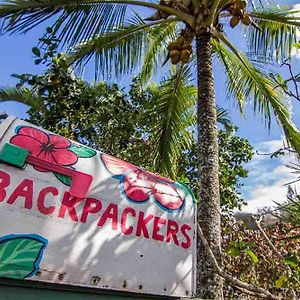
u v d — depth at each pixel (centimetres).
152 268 154
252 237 485
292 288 237
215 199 418
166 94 614
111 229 149
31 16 401
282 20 524
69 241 136
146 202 166
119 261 145
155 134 607
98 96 493
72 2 411
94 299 136
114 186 160
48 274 127
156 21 514
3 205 127
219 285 357
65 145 160
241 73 589
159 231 164
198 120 462
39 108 489
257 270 359
